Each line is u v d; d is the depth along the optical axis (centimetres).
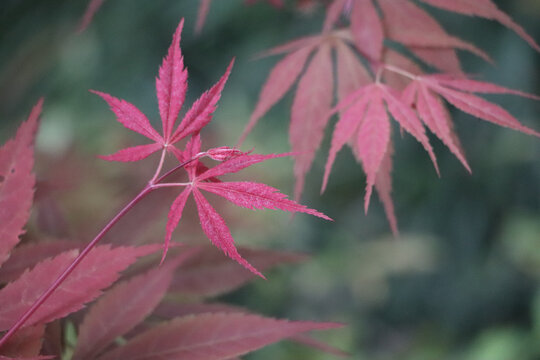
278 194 36
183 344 38
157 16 145
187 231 53
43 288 37
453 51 46
